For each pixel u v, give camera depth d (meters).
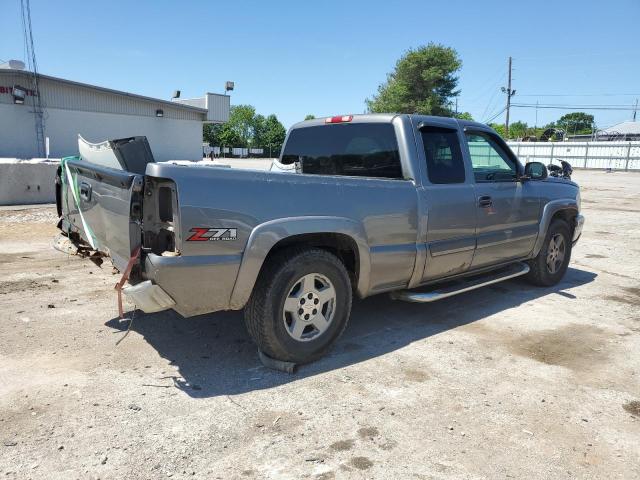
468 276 5.48
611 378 3.88
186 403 3.35
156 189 3.33
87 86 24.50
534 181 5.96
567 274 7.28
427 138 4.75
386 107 55.03
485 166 5.35
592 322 5.17
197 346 4.29
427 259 4.61
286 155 5.80
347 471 2.70
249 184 3.49
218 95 31.52
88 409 3.24
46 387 3.51
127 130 27.06
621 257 8.48
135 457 2.76
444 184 4.79
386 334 4.71
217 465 2.72
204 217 3.29
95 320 4.82
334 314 4.05
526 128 90.81
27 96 22.39
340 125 5.17
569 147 42.81
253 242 3.47
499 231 5.42
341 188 3.96
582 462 2.82
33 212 11.46
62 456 2.75
